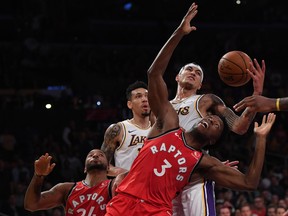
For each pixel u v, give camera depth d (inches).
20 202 456.4
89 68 783.1
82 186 214.4
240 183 185.6
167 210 183.9
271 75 789.9
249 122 208.1
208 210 195.9
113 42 865.5
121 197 185.0
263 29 905.5
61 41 826.8
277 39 898.1
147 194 183.2
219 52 825.5
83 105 669.3
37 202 209.0
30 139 588.7
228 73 200.2
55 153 529.0
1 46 783.1
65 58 783.1
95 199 210.8
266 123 187.2
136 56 812.0
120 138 236.7
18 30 808.9
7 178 498.0
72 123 599.2
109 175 228.1
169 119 188.7
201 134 186.5
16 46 782.5
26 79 732.7
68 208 213.6
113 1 917.8
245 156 560.7
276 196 430.3
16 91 713.0
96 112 625.3
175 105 220.8
